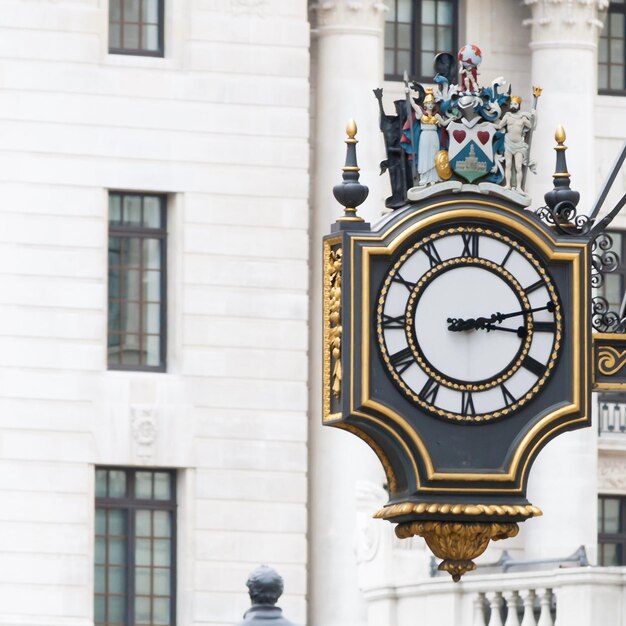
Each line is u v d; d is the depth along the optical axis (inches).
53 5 2721.5
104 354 2716.5
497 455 531.5
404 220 530.6
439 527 530.6
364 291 527.5
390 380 527.5
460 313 531.5
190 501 2728.8
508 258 534.6
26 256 2699.3
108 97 2733.8
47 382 2691.9
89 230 2719.0
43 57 2714.1
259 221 2778.1
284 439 2763.3
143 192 2753.4
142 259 2748.5
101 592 2711.6
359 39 2827.3
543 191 2824.8
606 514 2886.3
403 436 528.1
